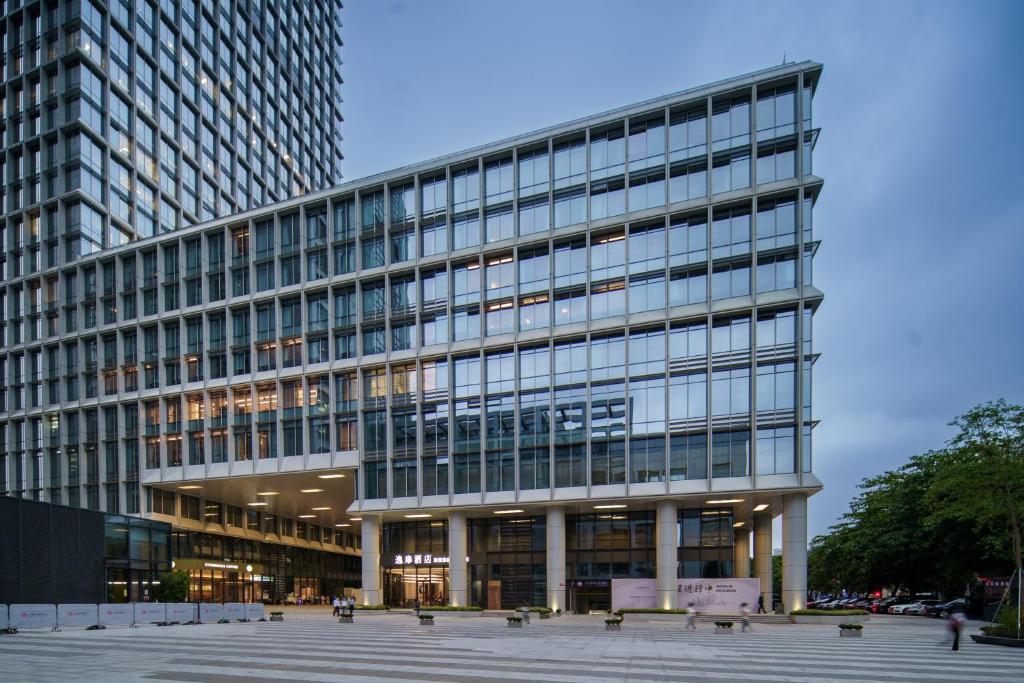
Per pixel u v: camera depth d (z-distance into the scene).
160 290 61.12
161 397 59.06
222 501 66.69
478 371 49.88
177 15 81.44
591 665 17.98
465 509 49.31
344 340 54.16
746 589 42.06
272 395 55.59
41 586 40.53
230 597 65.94
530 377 48.53
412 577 54.94
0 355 68.25
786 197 43.81
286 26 109.06
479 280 50.88
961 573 48.31
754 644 24.69
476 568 52.12
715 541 46.62
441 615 46.47
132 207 72.31
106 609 33.22
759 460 42.03
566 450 46.69
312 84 118.81
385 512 50.94
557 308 48.62
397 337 52.69
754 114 44.97
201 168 83.94
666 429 44.34
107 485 60.56
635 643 24.95
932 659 19.72
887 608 56.72
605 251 47.91
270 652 21.31
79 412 62.81
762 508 48.72
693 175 46.19
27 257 67.88
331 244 55.56
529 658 19.61
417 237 52.91
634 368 45.88
